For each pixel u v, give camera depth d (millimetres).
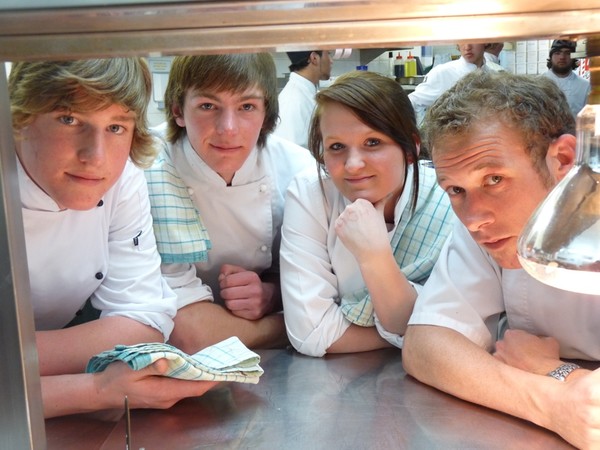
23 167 1011
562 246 493
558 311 1013
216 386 1013
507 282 1045
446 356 954
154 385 906
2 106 549
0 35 527
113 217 1173
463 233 1104
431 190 1343
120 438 841
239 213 1438
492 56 1762
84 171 927
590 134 517
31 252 1062
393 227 1323
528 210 842
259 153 1477
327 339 1189
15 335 573
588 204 501
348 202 1281
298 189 1340
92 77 863
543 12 508
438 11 507
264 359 1174
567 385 808
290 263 1271
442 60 2219
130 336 1098
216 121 1278
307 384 1028
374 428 850
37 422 609
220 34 525
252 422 882
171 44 530
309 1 503
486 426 844
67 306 1187
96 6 512
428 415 884
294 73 2189
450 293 1042
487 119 831
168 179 1348
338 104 1179
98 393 903
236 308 1337
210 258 1479
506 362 955
